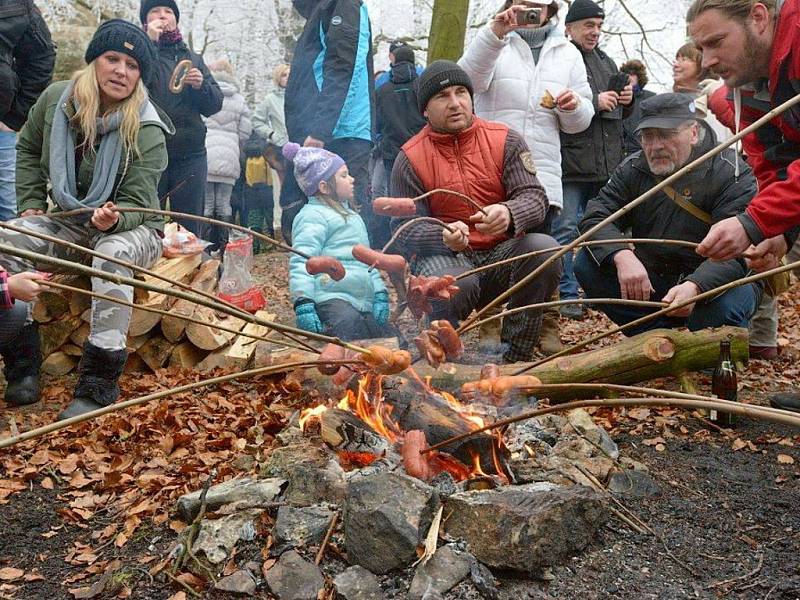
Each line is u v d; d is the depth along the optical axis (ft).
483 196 14.11
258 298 17.83
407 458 8.75
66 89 14.12
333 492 8.77
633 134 21.59
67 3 48.75
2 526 9.73
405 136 22.06
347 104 18.51
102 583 8.30
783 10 9.46
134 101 14.08
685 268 15.15
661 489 9.95
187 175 20.93
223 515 8.77
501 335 14.69
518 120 17.65
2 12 16.34
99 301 13.32
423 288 11.26
